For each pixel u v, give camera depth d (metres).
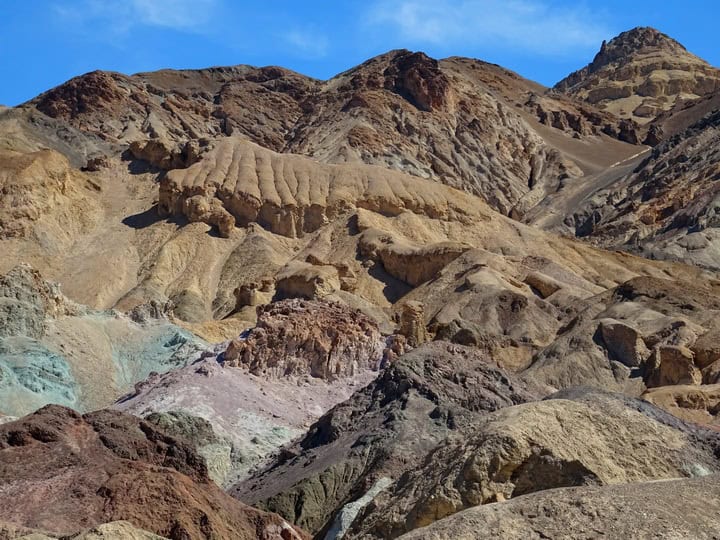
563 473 39.88
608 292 132.62
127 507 50.28
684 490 34.59
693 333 111.06
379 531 39.84
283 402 89.94
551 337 127.75
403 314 113.56
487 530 33.25
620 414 44.81
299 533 57.12
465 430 45.28
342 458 68.25
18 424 57.38
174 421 77.12
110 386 97.50
